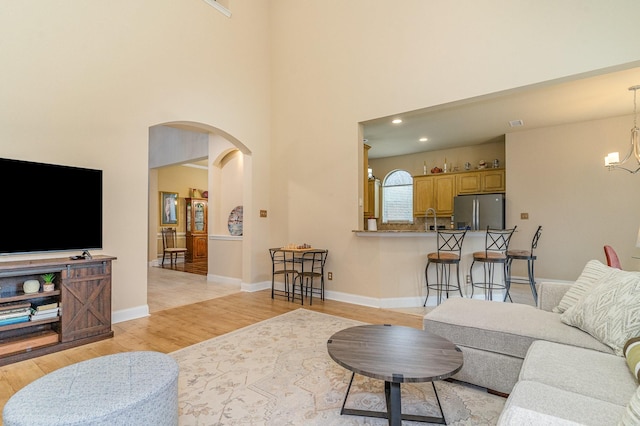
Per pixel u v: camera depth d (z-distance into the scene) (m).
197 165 9.99
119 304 3.54
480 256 4.11
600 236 5.13
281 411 1.88
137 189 3.70
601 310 1.83
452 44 3.69
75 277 2.85
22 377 2.30
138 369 1.52
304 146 5.03
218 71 4.67
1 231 2.64
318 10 4.90
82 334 2.88
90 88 3.34
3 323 2.56
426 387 2.16
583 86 3.81
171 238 9.23
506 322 2.11
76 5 3.25
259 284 5.28
